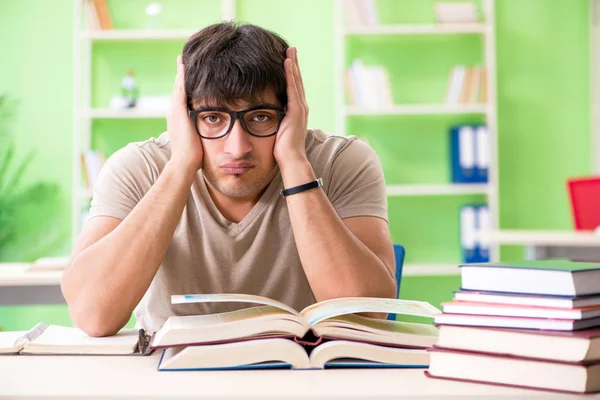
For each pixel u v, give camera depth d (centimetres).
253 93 147
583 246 356
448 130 527
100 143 517
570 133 534
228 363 112
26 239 515
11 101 516
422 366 114
